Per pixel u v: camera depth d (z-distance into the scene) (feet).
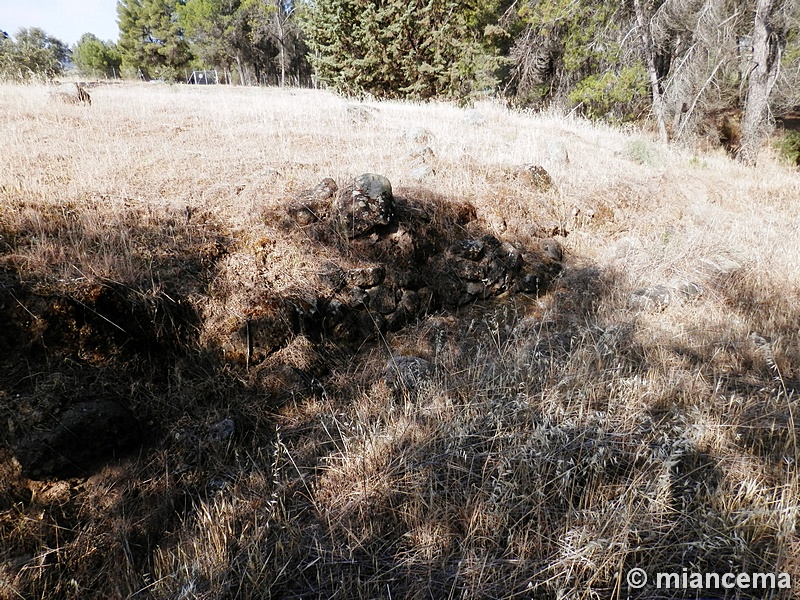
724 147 42.93
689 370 11.82
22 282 9.07
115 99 31.65
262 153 19.06
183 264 11.49
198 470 8.76
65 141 18.33
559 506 8.05
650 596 6.84
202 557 7.23
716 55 36.94
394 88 54.65
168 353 10.27
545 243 18.10
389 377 11.50
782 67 36.42
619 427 9.52
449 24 49.57
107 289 9.66
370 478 8.59
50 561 7.09
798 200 26.94
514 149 24.67
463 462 8.77
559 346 12.80
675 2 36.19
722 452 9.05
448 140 24.13
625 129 40.78
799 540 7.43
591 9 41.14
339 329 12.70
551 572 7.04
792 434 9.14
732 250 18.60
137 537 7.70
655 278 16.61
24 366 8.38
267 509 7.95
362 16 48.78
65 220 11.57
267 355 11.23
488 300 15.69
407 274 14.37
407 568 7.25
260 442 9.66
